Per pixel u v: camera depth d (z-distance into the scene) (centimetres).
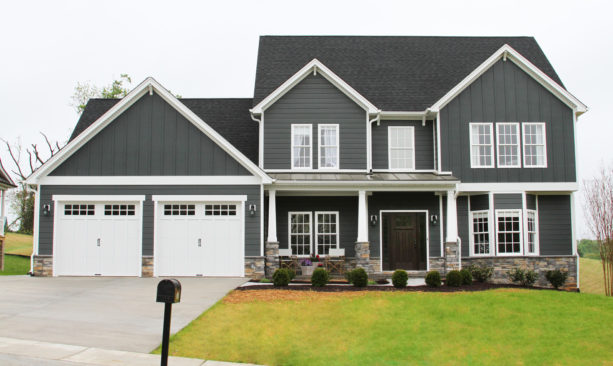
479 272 1897
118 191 1878
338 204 2111
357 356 1038
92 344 995
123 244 1877
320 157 2070
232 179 1875
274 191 1905
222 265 1867
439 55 2417
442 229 2088
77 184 1877
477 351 1084
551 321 1264
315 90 2097
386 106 2141
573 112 2103
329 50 2431
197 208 1888
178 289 843
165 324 835
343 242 2095
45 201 1875
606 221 2472
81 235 1881
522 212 2042
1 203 2700
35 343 980
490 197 2044
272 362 998
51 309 1280
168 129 1895
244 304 1346
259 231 1862
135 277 1839
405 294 1480
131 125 1897
